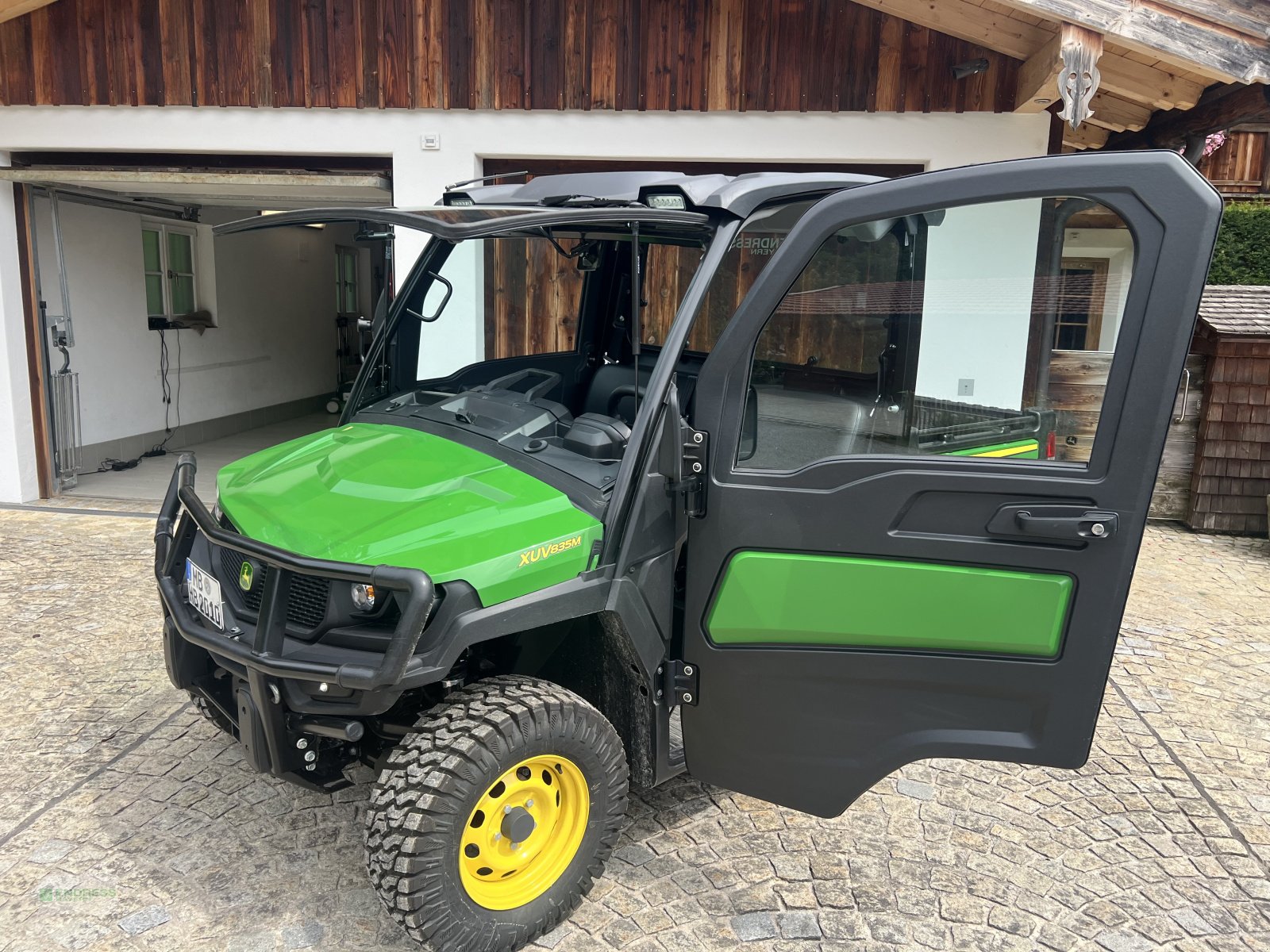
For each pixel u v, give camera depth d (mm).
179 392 9828
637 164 6312
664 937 2559
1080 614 2330
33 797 3154
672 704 2703
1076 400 2271
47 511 6945
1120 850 3047
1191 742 3822
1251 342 6867
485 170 6383
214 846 2912
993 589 2375
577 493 2568
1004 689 2436
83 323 8305
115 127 6438
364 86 6199
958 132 5883
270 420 11797
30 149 6602
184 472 2867
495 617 2275
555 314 3812
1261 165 10336
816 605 2492
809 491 2443
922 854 2998
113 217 8633
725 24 5895
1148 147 6816
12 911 2580
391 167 6566
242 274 10969
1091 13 4594
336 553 2270
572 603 2408
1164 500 7406
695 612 2602
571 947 2504
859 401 2475
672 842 3018
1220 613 5391
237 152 6430
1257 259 10062
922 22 5645
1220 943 2602
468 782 2258
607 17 5969
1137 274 2154
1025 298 2289
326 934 2525
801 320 2438
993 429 2396
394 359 3547
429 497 2525
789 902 2725
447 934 2283
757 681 2596
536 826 2434
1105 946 2572
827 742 2590
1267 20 4590
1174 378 2152
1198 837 3135
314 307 12961
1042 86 5246
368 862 2291
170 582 2709
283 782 3291
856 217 2342
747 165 6270
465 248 3465
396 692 2182
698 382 2508
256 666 2264
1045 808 3295
